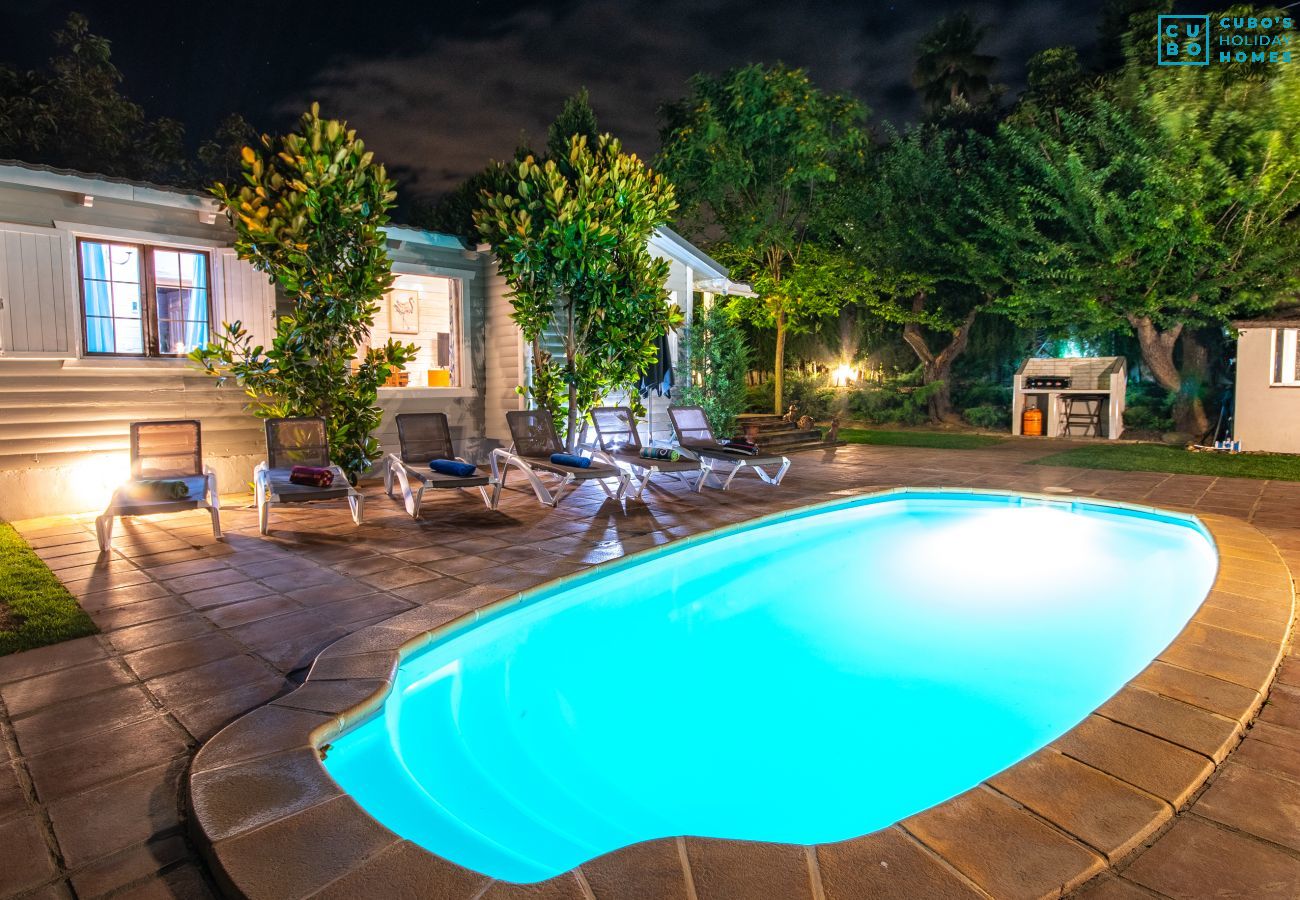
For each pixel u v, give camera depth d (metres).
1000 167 16.64
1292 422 12.44
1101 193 13.68
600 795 2.96
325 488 6.29
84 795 2.41
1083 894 1.94
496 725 3.51
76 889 1.96
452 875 1.97
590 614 5.21
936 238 17.66
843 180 18.98
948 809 2.30
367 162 7.75
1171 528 7.50
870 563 6.61
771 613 5.31
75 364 7.34
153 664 3.52
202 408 8.30
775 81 17.83
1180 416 15.17
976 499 8.98
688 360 13.48
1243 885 1.96
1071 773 2.52
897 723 3.66
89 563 5.36
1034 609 5.41
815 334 22.20
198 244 8.07
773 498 8.38
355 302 7.98
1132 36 15.16
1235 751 2.75
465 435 11.08
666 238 12.56
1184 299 12.99
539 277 9.52
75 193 7.19
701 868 2.00
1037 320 16.16
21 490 7.11
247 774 2.45
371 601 4.50
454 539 6.20
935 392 19.72
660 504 7.96
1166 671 3.41
